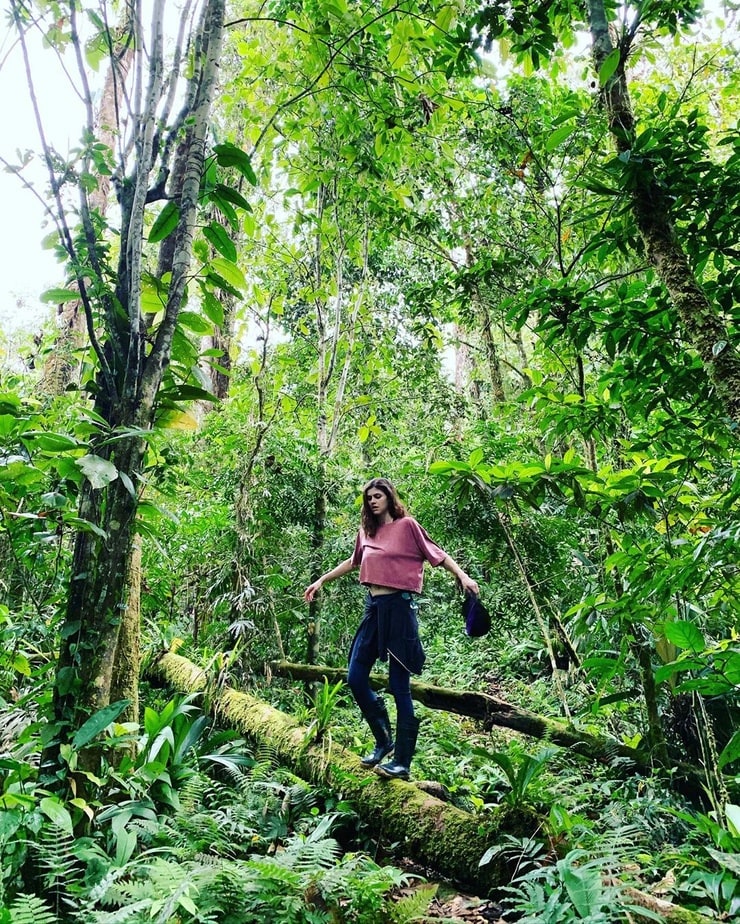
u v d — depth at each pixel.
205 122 2.82
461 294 5.24
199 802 2.96
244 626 4.47
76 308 5.50
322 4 3.97
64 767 2.36
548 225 5.46
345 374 6.26
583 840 2.53
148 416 2.61
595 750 3.80
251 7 5.46
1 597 3.21
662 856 2.61
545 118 5.19
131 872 2.17
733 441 2.96
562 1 3.15
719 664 2.11
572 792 3.28
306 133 5.48
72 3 2.53
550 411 3.74
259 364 5.62
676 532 3.39
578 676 4.77
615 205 2.85
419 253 7.53
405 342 7.59
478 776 3.59
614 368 3.19
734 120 6.58
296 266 6.71
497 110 4.69
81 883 2.18
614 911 2.00
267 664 4.64
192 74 3.04
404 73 4.41
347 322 7.25
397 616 3.37
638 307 2.97
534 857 2.54
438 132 5.43
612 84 2.89
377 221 6.20
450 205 6.32
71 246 2.56
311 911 2.16
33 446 2.55
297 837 2.67
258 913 2.09
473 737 4.50
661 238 2.71
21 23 2.41
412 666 3.35
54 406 3.73
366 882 2.26
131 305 2.64
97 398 2.76
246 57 5.30
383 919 2.22
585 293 3.00
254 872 2.22
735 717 3.71
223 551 4.98
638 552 3.17
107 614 2.47
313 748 3.54
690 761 3.75
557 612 4.50
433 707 4.21
